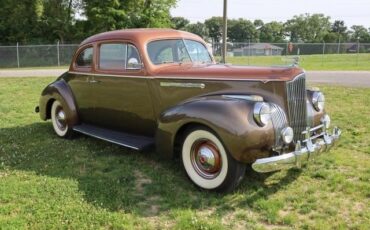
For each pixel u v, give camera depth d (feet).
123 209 13.53
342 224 12.34
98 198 14.28
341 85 46.34
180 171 17.03
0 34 132.26
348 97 36.11
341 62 103.35
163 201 14.26
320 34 342.23
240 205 13.83
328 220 12.67
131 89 18.28
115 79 18.88
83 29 134.00
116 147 20.66
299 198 14.26
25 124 26.50
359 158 18.53
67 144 21.35
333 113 28.78
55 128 23.25
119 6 127.75
